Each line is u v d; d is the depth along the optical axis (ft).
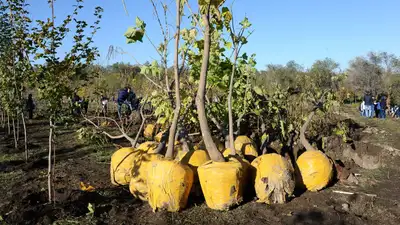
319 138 28.55
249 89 26.43
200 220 16.80
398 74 105.91
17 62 28.60
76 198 18.92
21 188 22.17
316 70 34.81
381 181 22.75
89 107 60.18
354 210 18.38
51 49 18.39
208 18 17.66
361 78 102.06
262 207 18.12
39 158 31.27
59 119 19.27
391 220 17.17
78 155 31.96
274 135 28.22
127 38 18.21
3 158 31.04
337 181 22.33
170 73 27.63
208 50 17.98
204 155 19.86
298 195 19.98
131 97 50.70
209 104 25.30
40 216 16.93
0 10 23.99
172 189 17.24
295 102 30.01
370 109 64.18
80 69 19.45
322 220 16.97
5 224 16.10
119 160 22.03
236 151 21.61
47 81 18.40
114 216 17.30
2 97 34.47
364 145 28.68
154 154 19.72
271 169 18.69
